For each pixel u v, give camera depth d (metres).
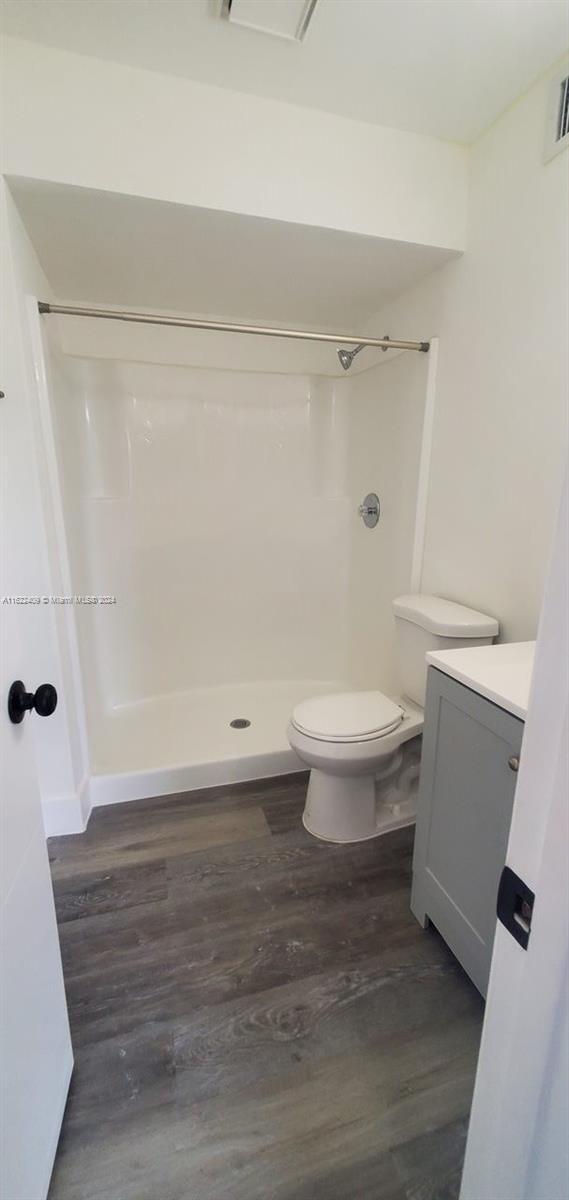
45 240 1.56
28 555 1.50
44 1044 0.83
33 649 1.57
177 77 1.30
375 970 1.25
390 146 1.51
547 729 0.38
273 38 1.18
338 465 2.68
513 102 1.38
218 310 2.20
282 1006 1.16
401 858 1.64
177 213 1.41
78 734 1.82
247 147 1.39
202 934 1.35
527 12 1.12
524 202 1.37
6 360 1.37
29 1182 0.74
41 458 1.55
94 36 1.18
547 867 0.39
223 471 2.55
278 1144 0.92
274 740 2.22
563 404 1.29
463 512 1.71
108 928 1.36
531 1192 0.47
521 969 0.44
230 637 2.77
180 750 2.12
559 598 0.36
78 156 1.27
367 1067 1.04
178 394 2.39
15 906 0.72
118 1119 0.95
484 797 1.08
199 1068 1.03
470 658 1.22
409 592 2.05
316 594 2.82
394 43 1.20
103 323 2.14
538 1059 0.43
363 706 1.70
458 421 1.71
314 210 1.47
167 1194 0.85
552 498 1.34
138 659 2.58
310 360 2.48
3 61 1.20
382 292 1.99
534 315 1.36
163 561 2.54
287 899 1.47
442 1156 0.90
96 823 1.80
